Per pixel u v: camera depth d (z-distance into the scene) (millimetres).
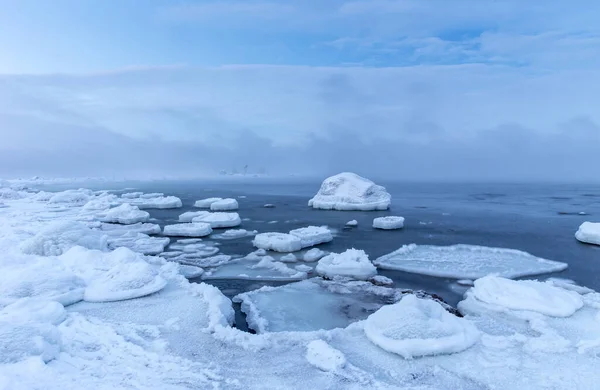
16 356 9352
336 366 10164
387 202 56812
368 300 17875
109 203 59375
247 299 17953
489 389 9336
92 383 8852
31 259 19281
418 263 24922
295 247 28547
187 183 180750
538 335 12305
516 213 52531
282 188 129250
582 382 9516
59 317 12695
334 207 57250
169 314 13727
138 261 18781
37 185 149500
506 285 15672
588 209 57438
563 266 24172
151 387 8852
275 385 9320
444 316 12703
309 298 18109
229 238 34125
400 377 9859
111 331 12031
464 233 36750
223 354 10898
